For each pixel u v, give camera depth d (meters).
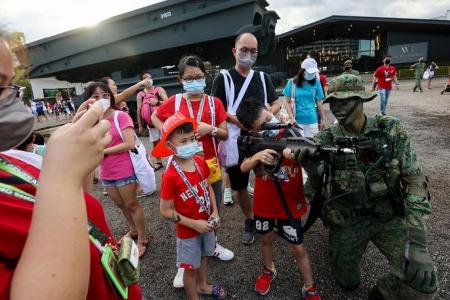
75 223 0.60
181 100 2.75
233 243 3.06
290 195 2.14
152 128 5.71
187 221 2.04
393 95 14.58
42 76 12.94
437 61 29.45
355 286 2.22
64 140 0.63
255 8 7.32
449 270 2.36
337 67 37.28
